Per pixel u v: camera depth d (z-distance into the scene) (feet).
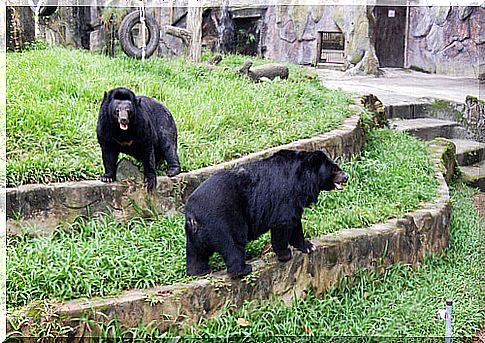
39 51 39.73
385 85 56.44
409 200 25.54
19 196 19.21
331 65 70.85
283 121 29.19
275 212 18.25
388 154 32.01
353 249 21.03
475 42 65.51
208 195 17.71
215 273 18.06
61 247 18.08
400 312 19.45
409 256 23.25
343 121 30.94
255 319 17.75
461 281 22.38
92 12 55.42
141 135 20.31
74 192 20.03
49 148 22.44
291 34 74.08
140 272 17.22
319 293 20.10
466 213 30.58
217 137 26.81
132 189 20.93
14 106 24.41
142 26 40.81
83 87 29.35
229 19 77.00
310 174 18.44
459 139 44.55
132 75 34.09
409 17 75.87
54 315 15.16
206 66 41.55
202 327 17.10
